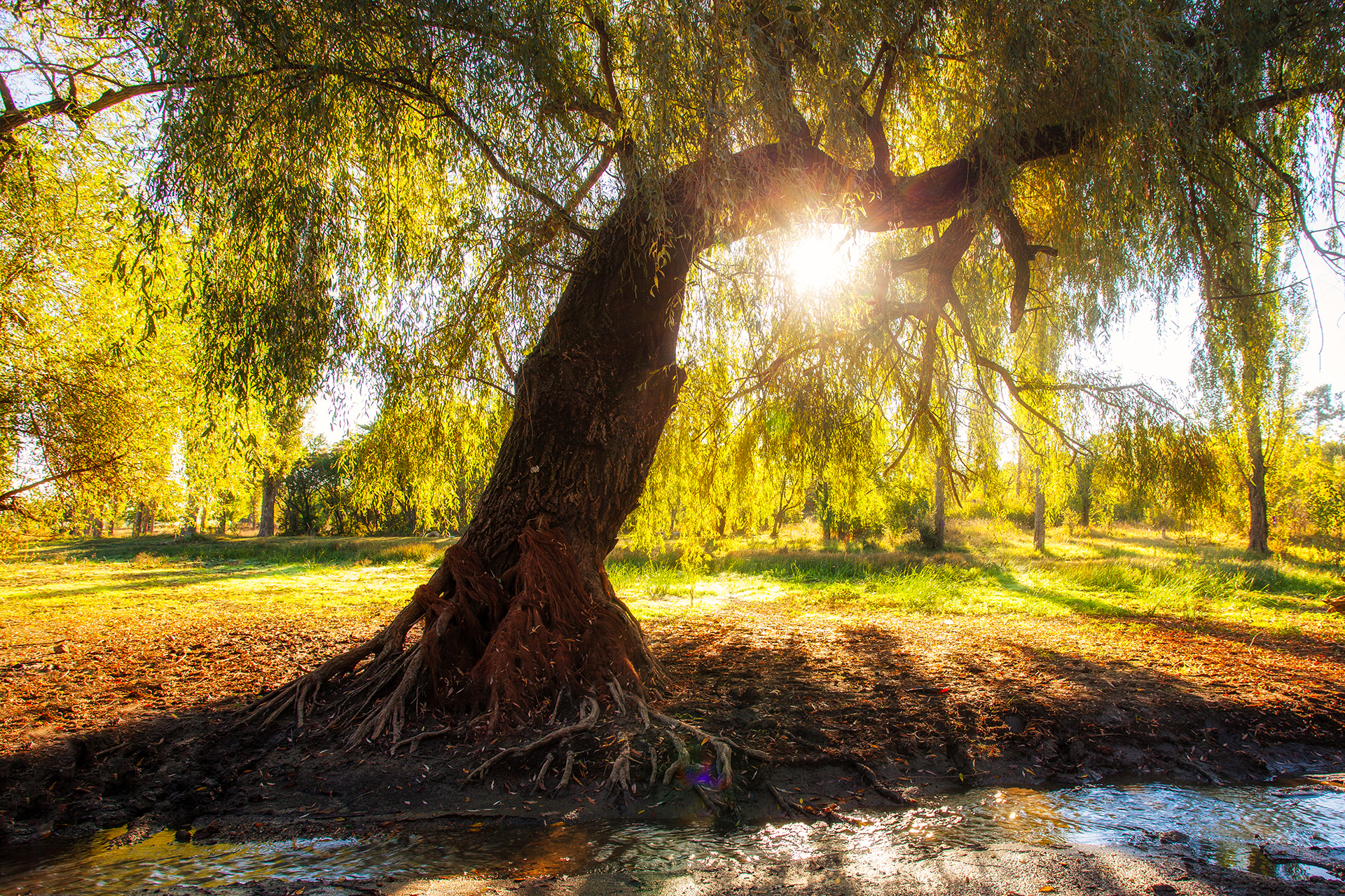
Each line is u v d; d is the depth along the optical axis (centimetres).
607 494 656
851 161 586
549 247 647
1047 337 902
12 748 503
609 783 466
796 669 748
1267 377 751
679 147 536
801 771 497
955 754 536
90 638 970
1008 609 1276
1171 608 1292
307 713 575
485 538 647
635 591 1636
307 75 543
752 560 2089
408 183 689
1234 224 669
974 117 637
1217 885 350
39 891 348
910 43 598
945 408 946
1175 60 588
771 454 981
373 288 671
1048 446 927
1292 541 2262
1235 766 537
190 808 448
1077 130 631
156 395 1155
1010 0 567
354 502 830
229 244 564
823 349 792
